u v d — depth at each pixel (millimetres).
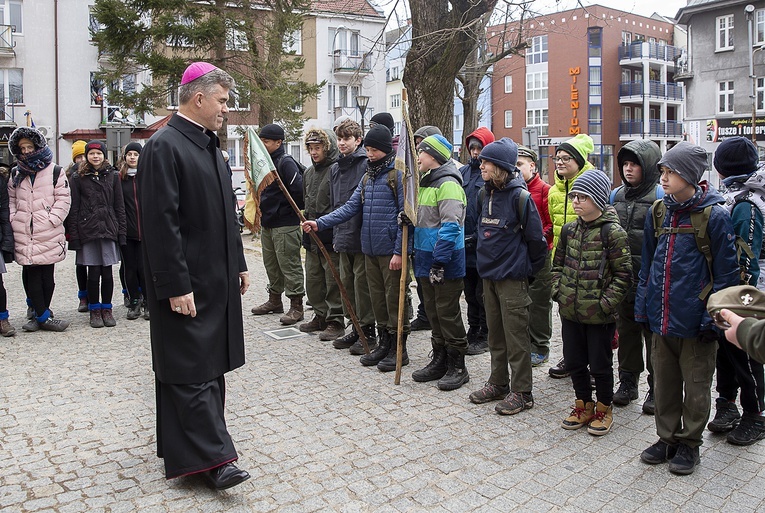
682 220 3660
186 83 3527
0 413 4621
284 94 19047
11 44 27750
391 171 5473
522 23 13594
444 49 10070
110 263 7211
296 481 3578
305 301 8617
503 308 4648
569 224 4355
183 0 17312
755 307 2133
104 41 17797
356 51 34312
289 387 5172
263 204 7367
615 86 47531
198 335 3432
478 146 5977
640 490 3482
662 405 3793
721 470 3730
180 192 3420
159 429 3602
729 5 33188
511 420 4488
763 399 4137
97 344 6516
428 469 3725
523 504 3328
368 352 5820
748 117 33281
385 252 5512
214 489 3486
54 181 6859
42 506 3316
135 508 3295
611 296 4039
